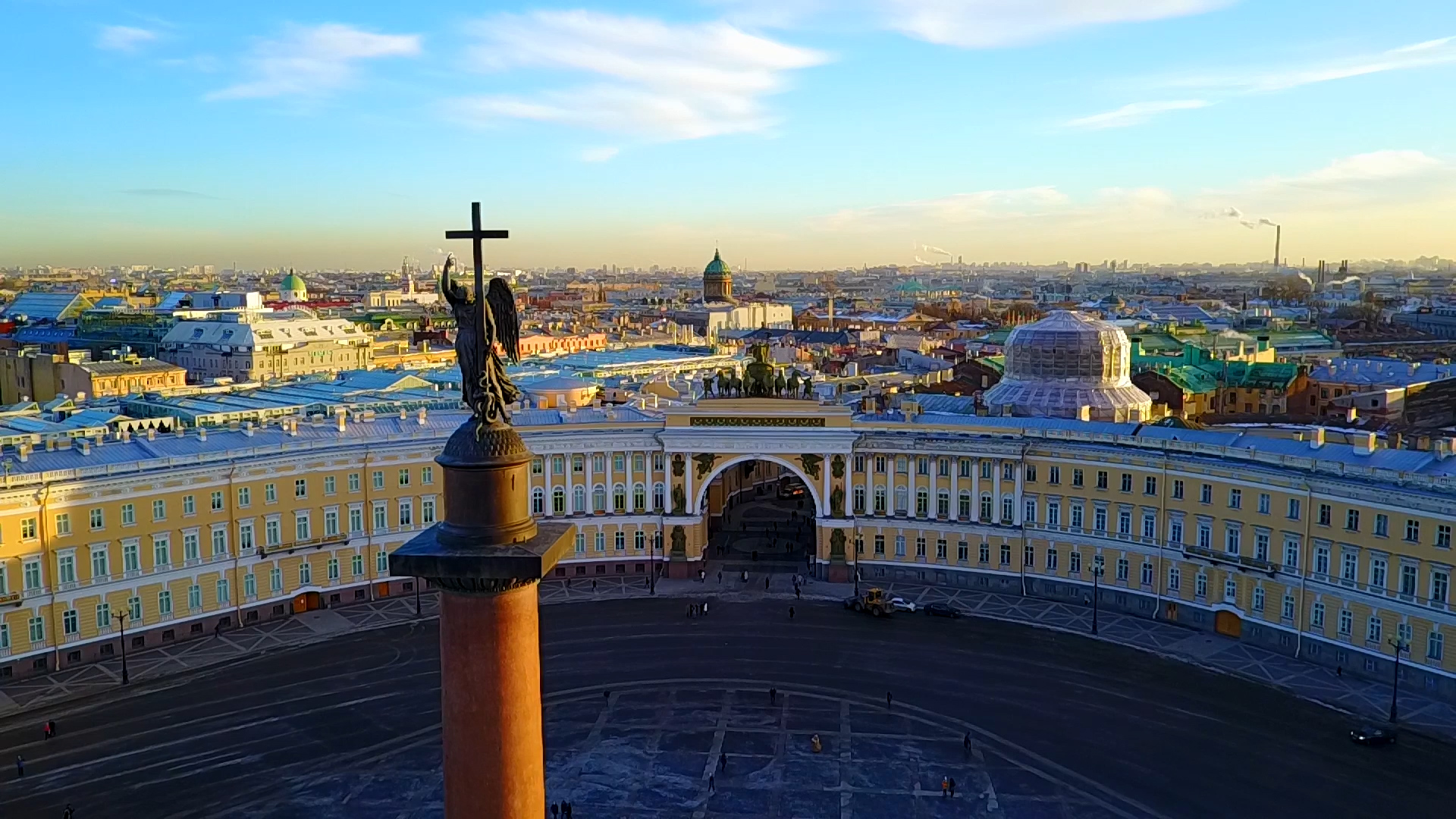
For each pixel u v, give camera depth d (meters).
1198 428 142.12
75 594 106.12
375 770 84.75
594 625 118.75
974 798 80.38
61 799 79.81
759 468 187.50
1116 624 118.19
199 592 115.06
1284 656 108.12
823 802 79.88
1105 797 80.31
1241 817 77.25
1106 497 123.44
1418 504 97.38
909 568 135.38
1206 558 114.81
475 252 37.38
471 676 37.28
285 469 120.75
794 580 133.75
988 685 101.38
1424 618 97.75
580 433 136.62
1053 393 153.00
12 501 101.62
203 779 83.06
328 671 105.00
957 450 131.50
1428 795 79.81
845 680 102.69
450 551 36.41
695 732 91.69
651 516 138.75
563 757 87.12
